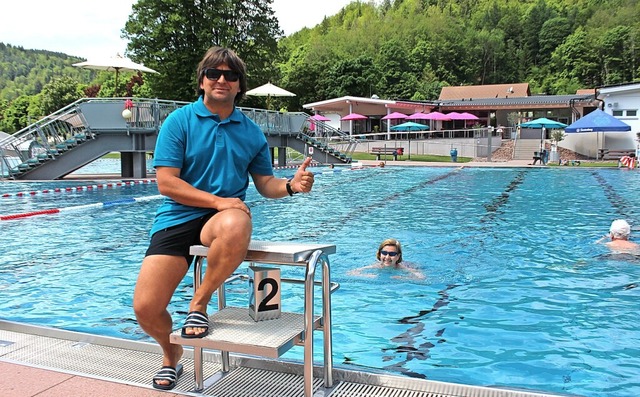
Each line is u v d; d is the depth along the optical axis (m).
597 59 84.25
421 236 8.62
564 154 32.09
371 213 11.31
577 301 5.11
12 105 96.88
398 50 87.50
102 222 10.41
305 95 69.12
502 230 9.07
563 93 82.62
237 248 2.37
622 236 7.84
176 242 2.60
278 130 25.03
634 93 29.70
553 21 98.69
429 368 3.59
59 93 80.62
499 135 37.22
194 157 2.64
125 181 18.33
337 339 4.17
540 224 9.65
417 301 5.18
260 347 2.23
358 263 6.82
